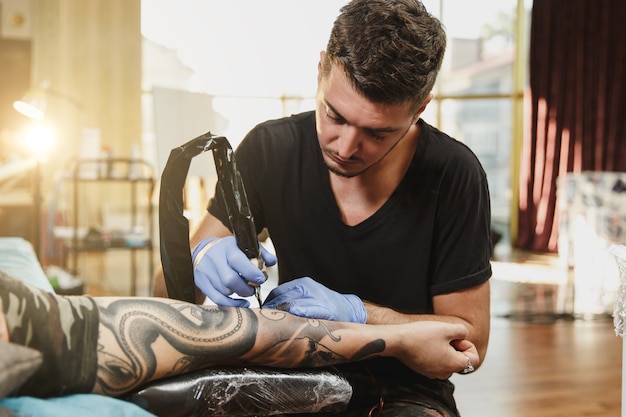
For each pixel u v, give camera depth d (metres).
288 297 1.02
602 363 2.93
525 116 6.53
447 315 1.20
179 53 5.97
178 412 0.83
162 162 2.14
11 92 5.42
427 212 1.19
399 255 1.20
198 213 5.30
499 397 2.48
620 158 6.28
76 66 5.53
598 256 4.67
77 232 3.72
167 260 0.92
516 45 6.87
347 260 1.22
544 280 4.99
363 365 1.19
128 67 5.66
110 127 5.64
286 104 6.23
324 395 0.92
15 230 4.70
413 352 1.02
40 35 5.45
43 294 0.74
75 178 3.66
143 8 5.82
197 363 0.85
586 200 4.74
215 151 0.93
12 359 0.59
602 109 6.23
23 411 0.63
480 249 1.21
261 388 0.88
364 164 1.03
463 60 6.88
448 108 6.89
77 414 0.65
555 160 6.38
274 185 1.26
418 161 1.20
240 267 0.93
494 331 3.46
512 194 6.86
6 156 4.74
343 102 0.95
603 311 3.96
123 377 0.78
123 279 4.61
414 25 0.92
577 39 6.25
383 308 1.13
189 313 0.86
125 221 4.88
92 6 5.54
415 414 1.09
